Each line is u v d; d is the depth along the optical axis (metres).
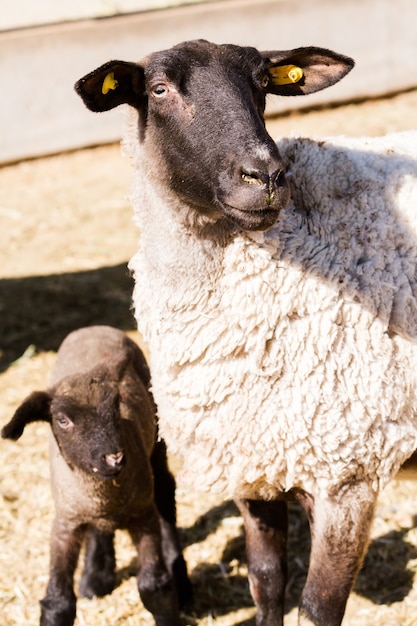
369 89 16.45
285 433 4.63
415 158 5.01
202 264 4.62
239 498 5.09
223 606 6.09
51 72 14.84
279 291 4.60
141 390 6.41
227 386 4.67
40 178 14.64
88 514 5.68
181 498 7.16
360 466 4.68
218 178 4.31
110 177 14.49
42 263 11.80
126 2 15.30
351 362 4.60
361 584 6.11
